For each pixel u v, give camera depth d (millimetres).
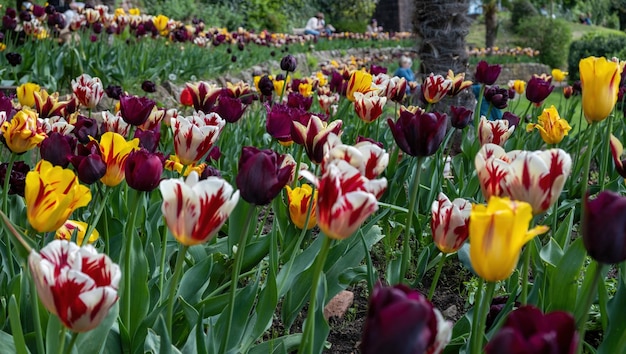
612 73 2477
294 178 2979
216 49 14859
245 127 6074
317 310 2111
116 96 5414
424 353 1103
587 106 2561
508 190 1706
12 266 2342
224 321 2279
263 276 3266
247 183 1716
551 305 2354
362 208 1426
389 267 2789
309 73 20406
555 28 32188
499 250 1383
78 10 11094
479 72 4609
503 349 1042
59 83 8852
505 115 4336
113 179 2316
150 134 2773
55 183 1891
